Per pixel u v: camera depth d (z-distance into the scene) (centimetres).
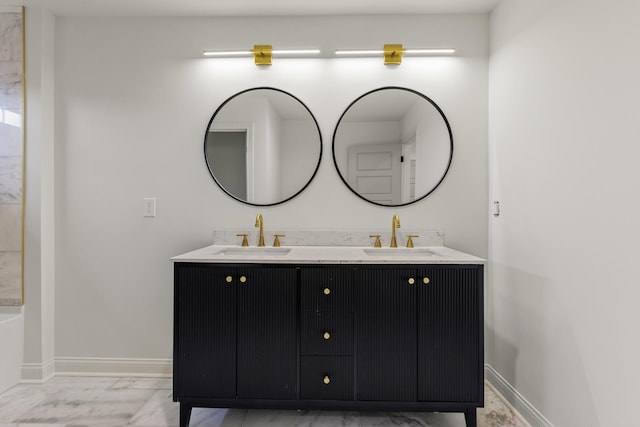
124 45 227
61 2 212
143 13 223
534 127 170
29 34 216
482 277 167
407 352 167
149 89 227
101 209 227
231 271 171
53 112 226
